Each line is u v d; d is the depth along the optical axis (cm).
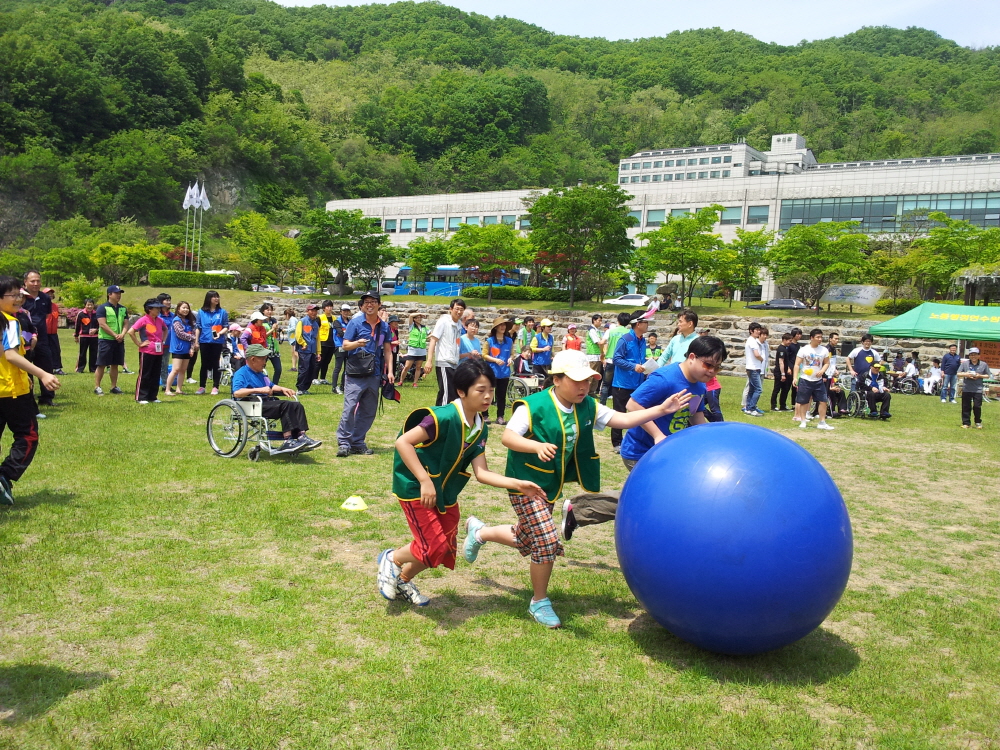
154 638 384
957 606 493
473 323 1195
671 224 4009
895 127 11694
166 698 329
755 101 14100
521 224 7125
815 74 14225
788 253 3597
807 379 1358
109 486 668
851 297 3925
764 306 4400
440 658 377
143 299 4475
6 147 8512
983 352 2644
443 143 12912
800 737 320
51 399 1114
